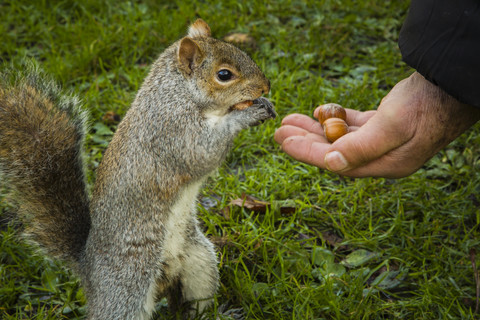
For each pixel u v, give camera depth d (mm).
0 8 1079
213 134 625
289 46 1010
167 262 625
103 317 597
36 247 630
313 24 1057
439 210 738
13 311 648
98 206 617
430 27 524
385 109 564
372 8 1100
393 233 713
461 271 663
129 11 1073
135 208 609
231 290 661
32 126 630
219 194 768
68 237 627
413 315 626
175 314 645
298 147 618
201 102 626
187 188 633
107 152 631
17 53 974
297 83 944
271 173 792
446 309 618
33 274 684
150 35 1026
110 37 1003
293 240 707
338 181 793
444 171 792
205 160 628
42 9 1076
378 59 981
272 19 1069
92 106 883
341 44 1019
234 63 624
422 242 700
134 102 640
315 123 671
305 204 742
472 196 759
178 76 627
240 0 1121
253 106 636
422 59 531
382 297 653
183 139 623
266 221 729
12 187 626
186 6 1078
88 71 956
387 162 585
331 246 711
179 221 629
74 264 629
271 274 675
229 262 683
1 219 734
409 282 663
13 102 635
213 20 1042
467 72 509
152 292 616
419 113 557
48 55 956
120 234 605
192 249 635
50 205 626
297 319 618
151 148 617
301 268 670
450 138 572
